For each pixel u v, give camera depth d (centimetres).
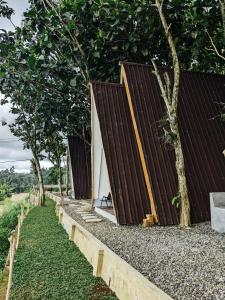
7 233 1300
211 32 1435
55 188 4609
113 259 580
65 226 1249
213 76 1350
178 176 962
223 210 834
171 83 1232
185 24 1422
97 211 1410
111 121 1147
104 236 848
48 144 2806
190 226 933
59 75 1593
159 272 539
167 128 1104
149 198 1045
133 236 830
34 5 1523
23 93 1870
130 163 1091
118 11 1350
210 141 1159
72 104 1797
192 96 1250
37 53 1498
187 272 529
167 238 793
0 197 5303
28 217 1775
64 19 1489
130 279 484
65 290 591
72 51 1537
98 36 1430
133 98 1148
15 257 865
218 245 699
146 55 1540
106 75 1574
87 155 2470
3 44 1457
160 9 1047
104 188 1388
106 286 586
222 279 484
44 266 754
